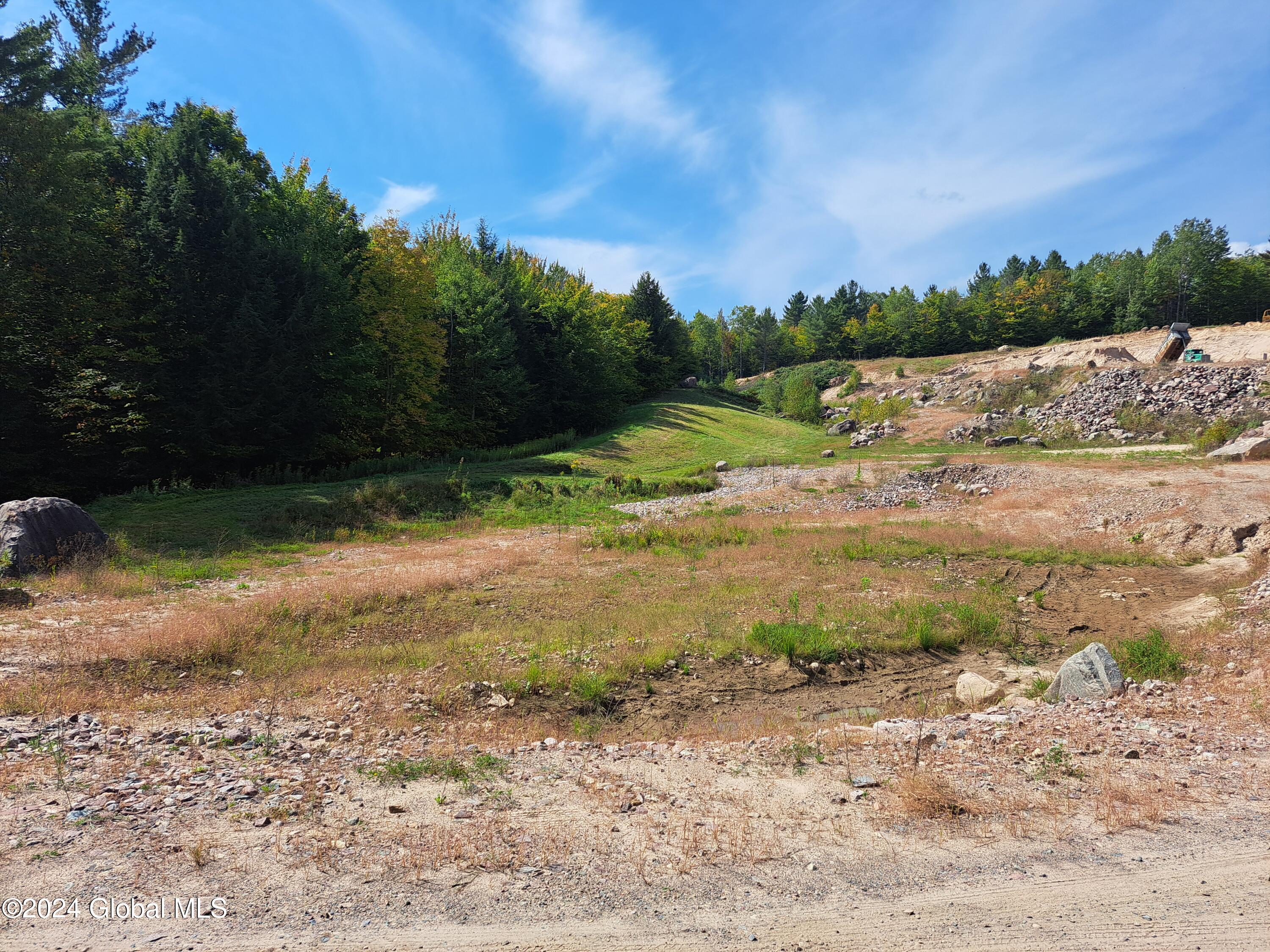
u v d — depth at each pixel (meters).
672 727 8.80
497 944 3.57
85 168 23.12
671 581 16.03
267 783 5.78
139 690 8.57
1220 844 4.60
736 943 3.58
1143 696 8.38
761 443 47.81
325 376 29.39
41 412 22.11
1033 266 130.75
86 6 37.56
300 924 3.72
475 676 9.60
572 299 52.53
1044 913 3.83
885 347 101.62
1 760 5.92
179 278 24.20
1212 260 81.75
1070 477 27.38
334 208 34.00
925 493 28.28
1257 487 21.62
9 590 11.99
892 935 3.64
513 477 31.12
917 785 5.61
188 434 24.22
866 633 12.13
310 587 13.84
